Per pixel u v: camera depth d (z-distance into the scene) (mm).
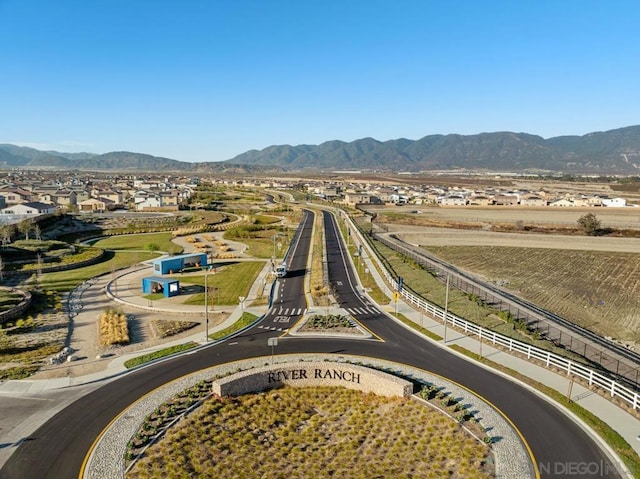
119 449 27000
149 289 64562
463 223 153000
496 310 56812
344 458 27406
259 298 61219
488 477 24484
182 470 25312
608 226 144875
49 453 26578
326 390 36219
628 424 29578
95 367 38875
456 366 39094
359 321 51719
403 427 30234
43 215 127562
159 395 33812
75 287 67750
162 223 140375
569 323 58031
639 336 56281
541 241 120938
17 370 38000
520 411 31391
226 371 38188
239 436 29328
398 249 105500
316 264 83500
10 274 73750
